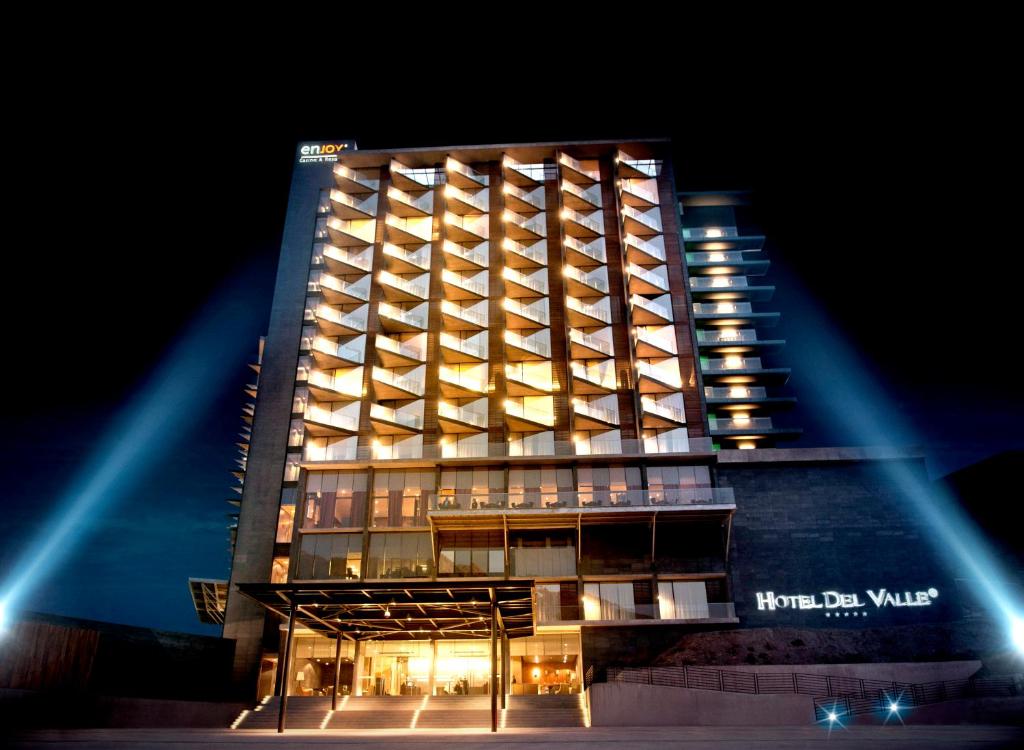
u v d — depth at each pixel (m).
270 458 48.12
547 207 52.22
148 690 35.84
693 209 74.94
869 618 38.72
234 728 30.42
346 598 26.34
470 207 52.41
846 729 21.42
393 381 47.59
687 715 25.34
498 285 49.41
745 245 72.88
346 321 49.75
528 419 44.66
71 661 26.89
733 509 39.09
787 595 39.47
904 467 41.91
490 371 46.38
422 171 55.22
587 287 48.81
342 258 51.62
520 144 53.44
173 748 15.95
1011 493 42.47
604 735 20.08
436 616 29.97
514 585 24.73
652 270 50.22
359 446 45.22
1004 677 27.59
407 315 49.31
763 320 70.69
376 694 40.44
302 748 15.96
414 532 42.69
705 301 72.25
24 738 18.25
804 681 29.86
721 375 67.94
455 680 41.00
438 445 44.53
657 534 41.12
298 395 50.03
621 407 45.28
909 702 27.38
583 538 41.22
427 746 16.47
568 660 40.25
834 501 41.38
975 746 15.23
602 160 53.91
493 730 23.62
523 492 42.34
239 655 42.06
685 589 40.16
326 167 57.59
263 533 45.97
